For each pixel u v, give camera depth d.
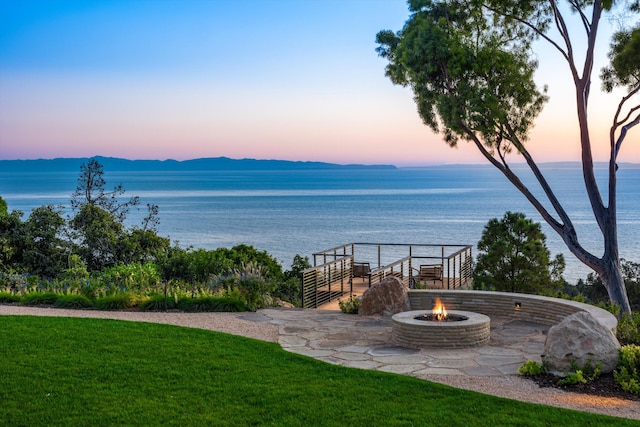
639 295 22.39
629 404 7.54
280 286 20.97
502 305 13.23
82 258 22.42
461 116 16.59
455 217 129.62
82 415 6.96
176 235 95.25
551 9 17.48
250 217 133.88
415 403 7.38
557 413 7.01
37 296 14.56
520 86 16.61
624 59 16.27
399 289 13.69
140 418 6.88
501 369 9.16
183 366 8.77
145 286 15.70
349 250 73.56
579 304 11.83
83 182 24.80
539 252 16.92
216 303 14.04
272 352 9.74
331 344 10.79
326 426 6.70
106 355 9.23
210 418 6.89
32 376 8.22
